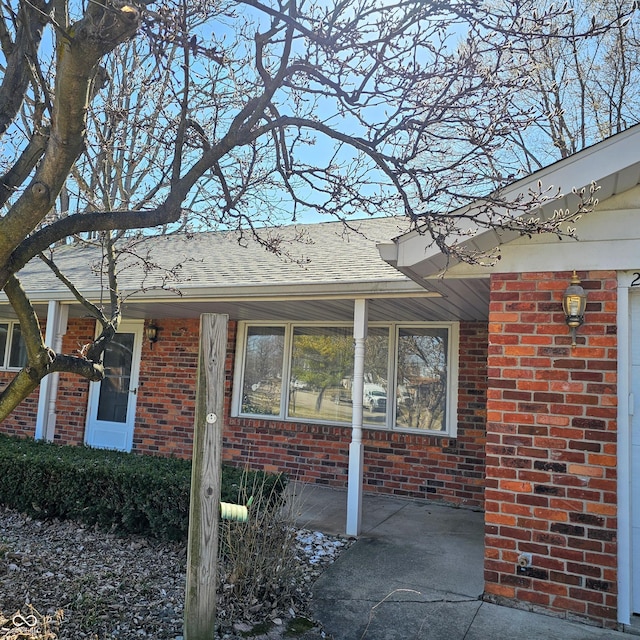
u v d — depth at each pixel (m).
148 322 9.25
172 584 3.93
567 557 3.73
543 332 3.98
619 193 3.87
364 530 5.62
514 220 3.11
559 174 3.65
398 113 3.21
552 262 4.01
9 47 3.56
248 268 7.25
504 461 3.97
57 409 9.82
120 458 5.90
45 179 2.41
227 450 8.38
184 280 6.96
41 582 3.83
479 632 3.45
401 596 3.96
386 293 5.48
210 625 2.96
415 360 7.52
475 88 3.09
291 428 7.96
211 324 3.07
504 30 2.89
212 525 3.00
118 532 5.14
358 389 5.65
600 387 3.79
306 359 8.20
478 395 7.01
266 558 3.78
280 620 3.49
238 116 3.11
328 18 3.28
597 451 3.74
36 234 2.69
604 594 3.61
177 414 8.88
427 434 7.27
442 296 5.34
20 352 10.53
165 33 2.96
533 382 3.96
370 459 7.45
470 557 4.84
